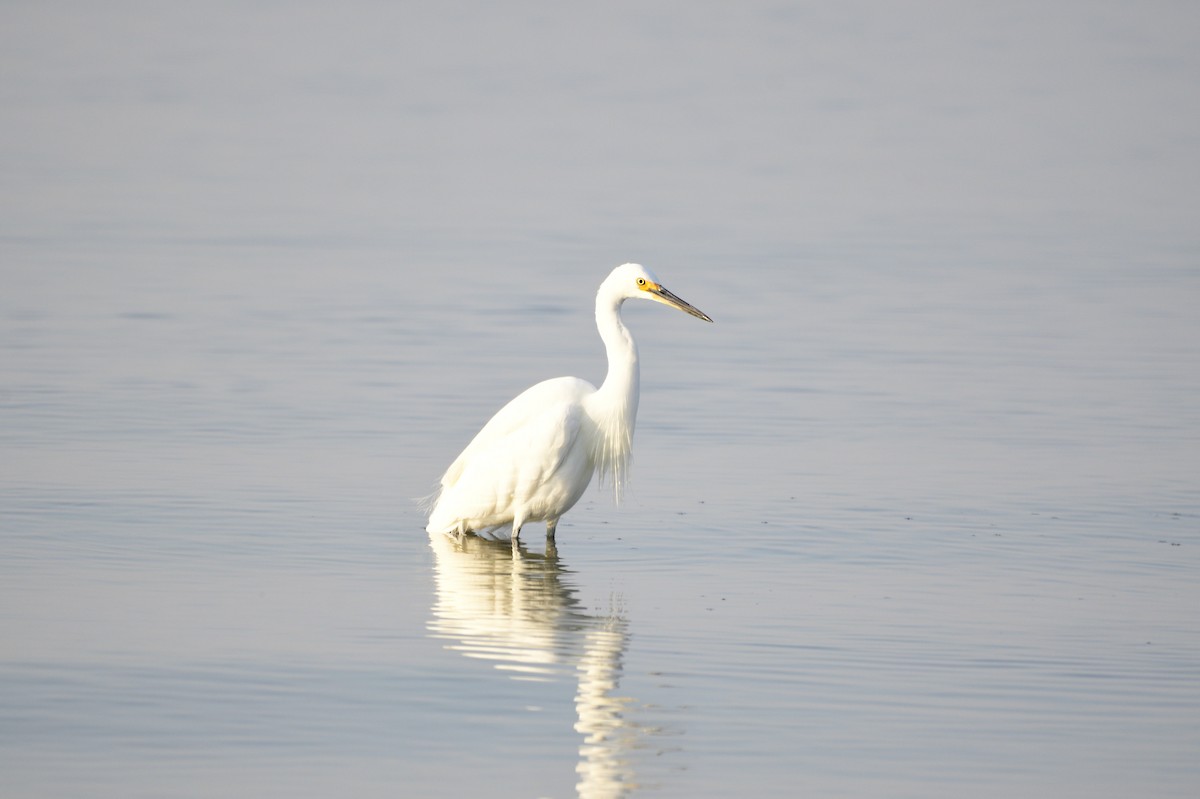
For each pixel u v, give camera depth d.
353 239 32.19
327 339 22.86
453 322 24.30
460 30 83.12
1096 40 78.75
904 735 9.64
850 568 13.18
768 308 25.77
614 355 14.38
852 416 18.81
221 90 59.41
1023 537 14.07
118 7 89.31
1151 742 9.57
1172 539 14.02
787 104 57.91
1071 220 35.31
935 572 13.05
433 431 17.86
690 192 39.62
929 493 15.52
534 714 9.89
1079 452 17.14
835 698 10.22
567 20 88.56
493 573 13.08
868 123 53.06
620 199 38.41
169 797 8.62
